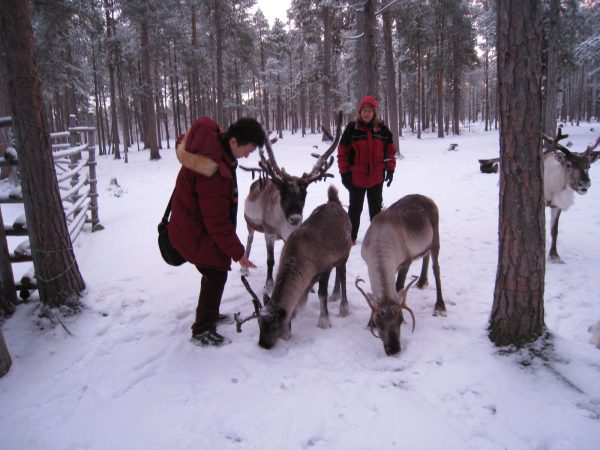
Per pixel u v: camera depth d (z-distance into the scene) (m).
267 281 4.96
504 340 3.37
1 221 4.22
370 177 5.79
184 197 3.37
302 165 19.45
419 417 2.72
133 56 27.72
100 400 3.01
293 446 2.53
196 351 3.64
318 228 3.93
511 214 3.21
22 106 3.82
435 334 3.76
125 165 23.52
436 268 4.27
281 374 3.28
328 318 4.07
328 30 28.00
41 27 17.47
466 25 30.16
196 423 2.75
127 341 3.85
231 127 3.34
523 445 2.48
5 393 3.11
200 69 30.27
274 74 42.25
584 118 53.53
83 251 6.63
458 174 13.88
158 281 5.22
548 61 16.88
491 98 58.19
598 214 7.62
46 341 3.81
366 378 3.17
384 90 36.72
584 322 3.89
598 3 22.98
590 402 2.77
